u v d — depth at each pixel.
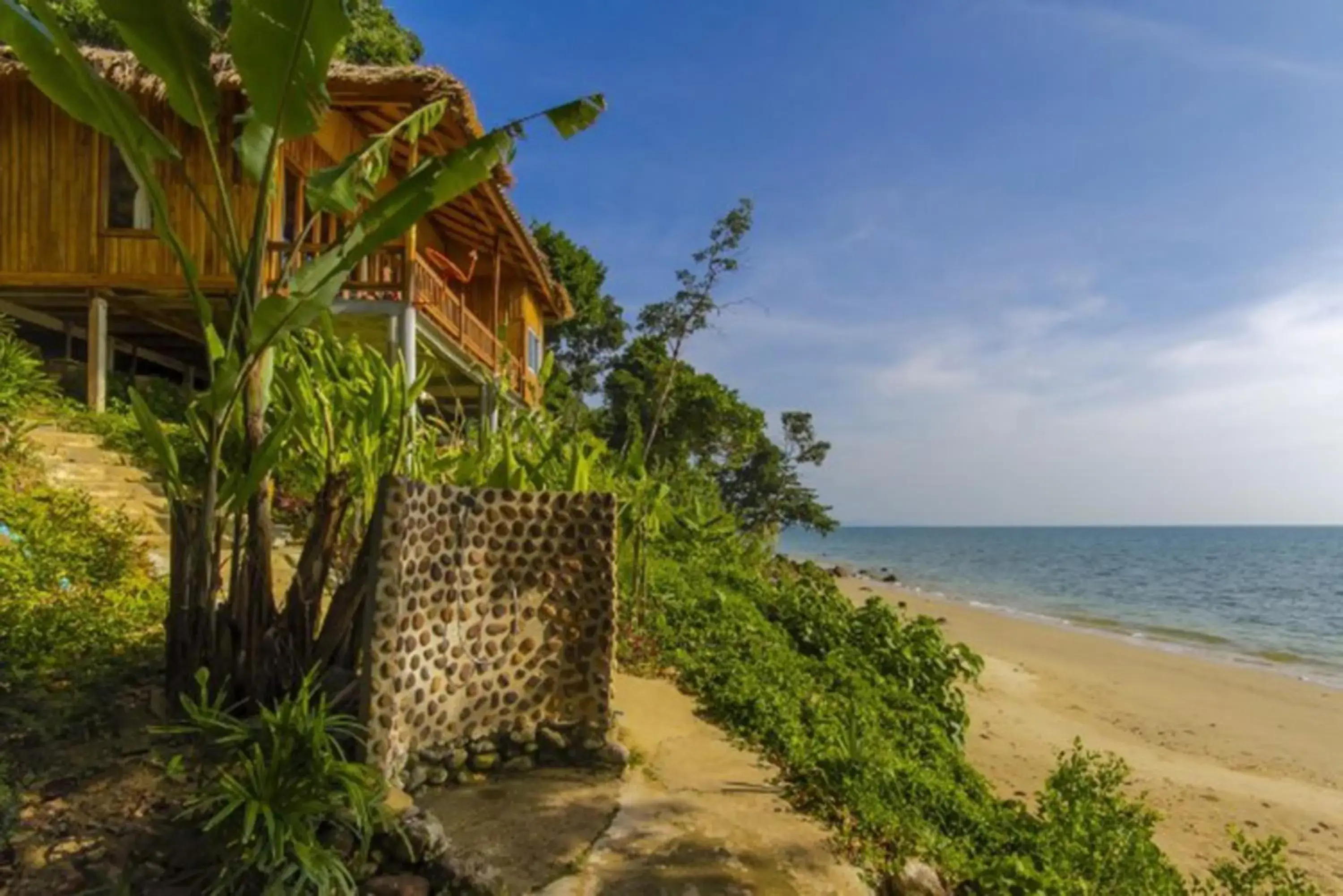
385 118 11.39
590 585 5.00
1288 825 7.67
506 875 3.58
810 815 4.50
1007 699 12.02
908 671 8.70
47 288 10.32
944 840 4.69
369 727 3.81
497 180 11.97
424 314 10.77
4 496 6.40
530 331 18.88
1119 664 15.70
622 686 6.55
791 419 37.31
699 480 17.62
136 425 9.13
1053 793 5.53
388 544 3.90
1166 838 7.14
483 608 4.68
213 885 2.96
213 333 4.16
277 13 3.80
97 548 6.20
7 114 10.30
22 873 3.04
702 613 8.69
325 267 4.37
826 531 37.75
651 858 3.85
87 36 14.66
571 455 6.57
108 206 10.30
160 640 5.07
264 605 4.22
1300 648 18.72
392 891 3.21
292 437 5.80
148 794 3.55
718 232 18.95
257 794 3.13
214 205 10.12
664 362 27.00
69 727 3.94
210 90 4.16
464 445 6.66
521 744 4.78
